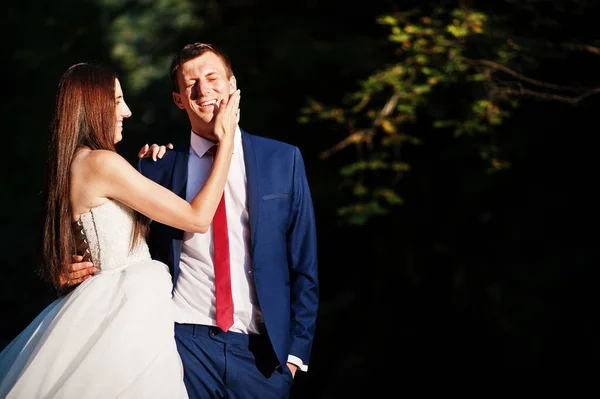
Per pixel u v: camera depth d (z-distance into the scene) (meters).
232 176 3.76
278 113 10.30
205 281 3.71
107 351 3.32
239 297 3.72
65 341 3.35
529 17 7.94
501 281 9.93
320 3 10.34
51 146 3.57
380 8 9.80
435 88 8.63
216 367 3.66
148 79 15.76
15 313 13.90
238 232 3.74
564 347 9.63
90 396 3.26
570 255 9.29
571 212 9.42
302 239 3.86
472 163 9.34
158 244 3.80
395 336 10.90
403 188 9.89
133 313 3.41
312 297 3.86
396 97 8.45
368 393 10.95
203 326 3.68
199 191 3.57
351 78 9.64
